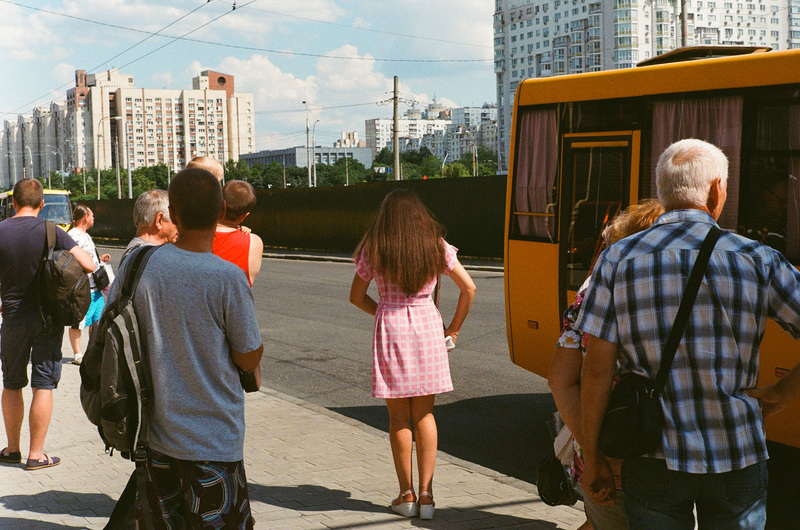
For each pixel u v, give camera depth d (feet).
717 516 7.71
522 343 22.35
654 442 7.53
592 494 8.23
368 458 17.46
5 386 16.37
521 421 22.16
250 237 12.72
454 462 17.88
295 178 492.95
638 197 19.24
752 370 7.62
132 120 499.92
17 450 16.65
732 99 17.35
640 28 490.08
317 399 25.11
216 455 8.93
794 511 15.46
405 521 13.50
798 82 16.20
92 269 16.55
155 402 8.93
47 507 13.89
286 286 60.44
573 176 20.85
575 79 20.83
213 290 8.89
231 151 537.24
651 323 7.54
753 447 7.51
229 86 554.87
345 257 91.09
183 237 9.26
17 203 16.10
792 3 512.63
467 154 616.80
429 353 13.71
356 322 41.27
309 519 13.52
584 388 7.91
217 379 9.01
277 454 17.76
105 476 15.74
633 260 7.68
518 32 567.18
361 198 94.99
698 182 7.84
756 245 7.68
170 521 9.23
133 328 8.83
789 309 7.60
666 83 18.66
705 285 7.45
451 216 82.69
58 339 16.31
